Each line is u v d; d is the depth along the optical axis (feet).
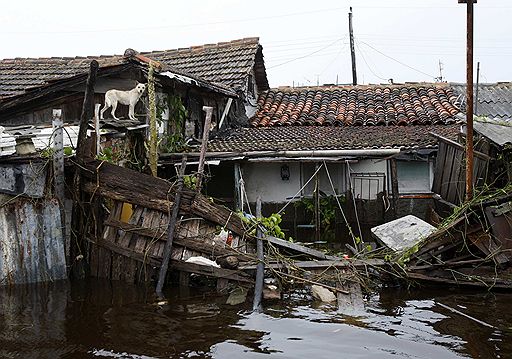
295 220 51.65
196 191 28.86
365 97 67.82
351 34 101.60
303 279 27.40
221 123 58.54
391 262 28.91
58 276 29.48
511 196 28.14
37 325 23.15
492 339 21.08
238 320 23.67
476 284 27.68
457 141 44.32
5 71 59.47
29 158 28.91
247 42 65.31
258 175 52.49
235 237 29.50
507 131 34.58
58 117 29.45
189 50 67.26
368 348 20.36
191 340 21.45
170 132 48.70
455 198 39.93
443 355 19.61
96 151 31.96
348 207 50.19
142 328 22.76
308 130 56.39
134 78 43.57
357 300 26.14
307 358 19.48
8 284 28.25
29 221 28.86
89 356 20.02
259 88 71.05
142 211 29.19
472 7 30.19
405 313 24.50
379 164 51.06
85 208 30.22
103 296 27.07
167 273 28.86
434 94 66.18
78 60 62.69
